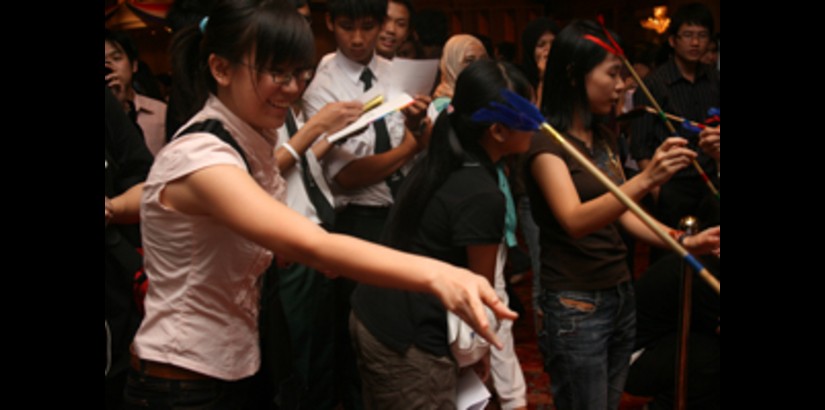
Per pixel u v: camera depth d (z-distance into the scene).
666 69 4.43
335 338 3.30
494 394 2.95
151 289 1.68
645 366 2.68
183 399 1.64
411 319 2.10
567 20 12.67
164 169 1.53
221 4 1.59
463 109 2.13
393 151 3.21
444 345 2.11
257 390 1.85
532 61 4.55
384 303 2.13
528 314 5.05
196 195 1.49
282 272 2.86
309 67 1.62
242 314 1.69
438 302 2.09
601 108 2.46
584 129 2.46
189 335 1.63
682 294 1.77
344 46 3.32
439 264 1.31
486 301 1.25
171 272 1.62
